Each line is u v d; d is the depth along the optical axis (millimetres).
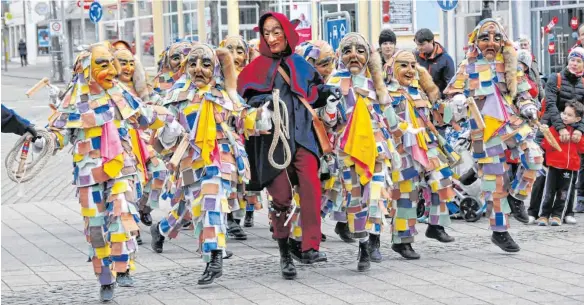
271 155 8555
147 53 30969
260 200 11750
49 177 17484
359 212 8953
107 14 34688
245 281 8750
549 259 9375
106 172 7918
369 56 9055
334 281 8641
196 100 8609
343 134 8938
